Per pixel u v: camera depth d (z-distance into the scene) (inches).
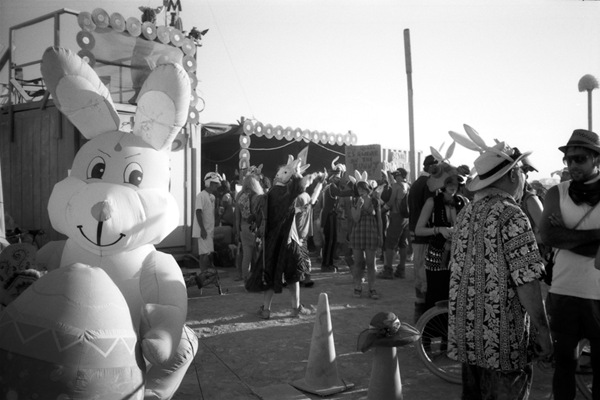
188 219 445.7
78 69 144.7
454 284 112.9
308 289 362.3
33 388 107.0
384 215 442.6
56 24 372.8
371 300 323.6
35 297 115.3
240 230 376.5
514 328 105.3
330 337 179.3
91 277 119.2
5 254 145.7
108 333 113.5
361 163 666.8
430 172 229.1
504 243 105.3
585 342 165.3
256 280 269.4
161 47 422.9
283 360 207.3
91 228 132.2
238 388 177.0
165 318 128.8
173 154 434.9
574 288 134.0
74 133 349.4
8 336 111.5
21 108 377.1
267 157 864.3
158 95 143.5
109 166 139.2
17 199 378.6
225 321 268.8
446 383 183.9
